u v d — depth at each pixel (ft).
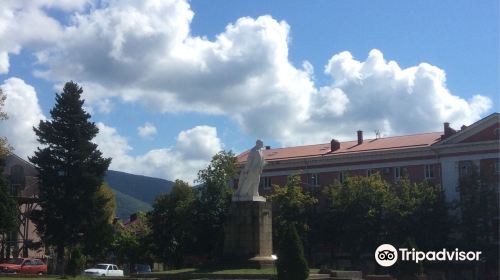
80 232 185.98
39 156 185.47
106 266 163.43
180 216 191.72
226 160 195.93
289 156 264.11
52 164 185.78
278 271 88.17
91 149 189.37
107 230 189.26
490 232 193.06
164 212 196.65
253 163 117.39
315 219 210.59
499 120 213.87
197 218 191.72
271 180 262.88
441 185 221.87
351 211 204.54
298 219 209.67
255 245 114.11
